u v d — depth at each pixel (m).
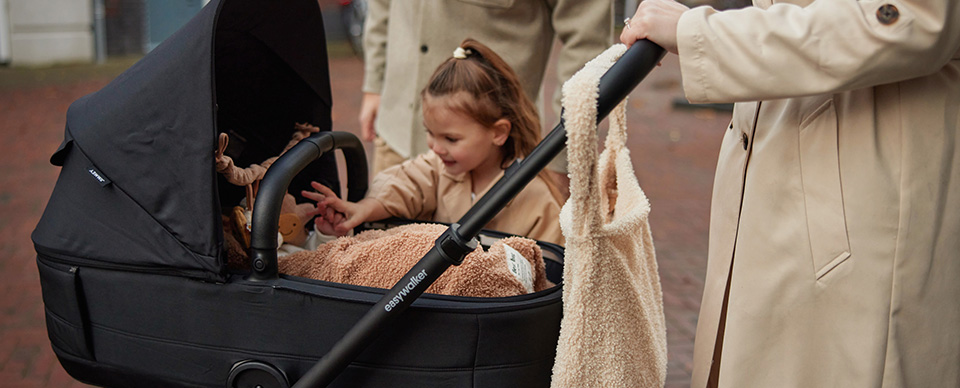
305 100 2.19
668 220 5.59
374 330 1.44
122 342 1.66
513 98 2.28
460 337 1.47
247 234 1.83
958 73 1.41
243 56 1.97
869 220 1.42
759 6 1.56
